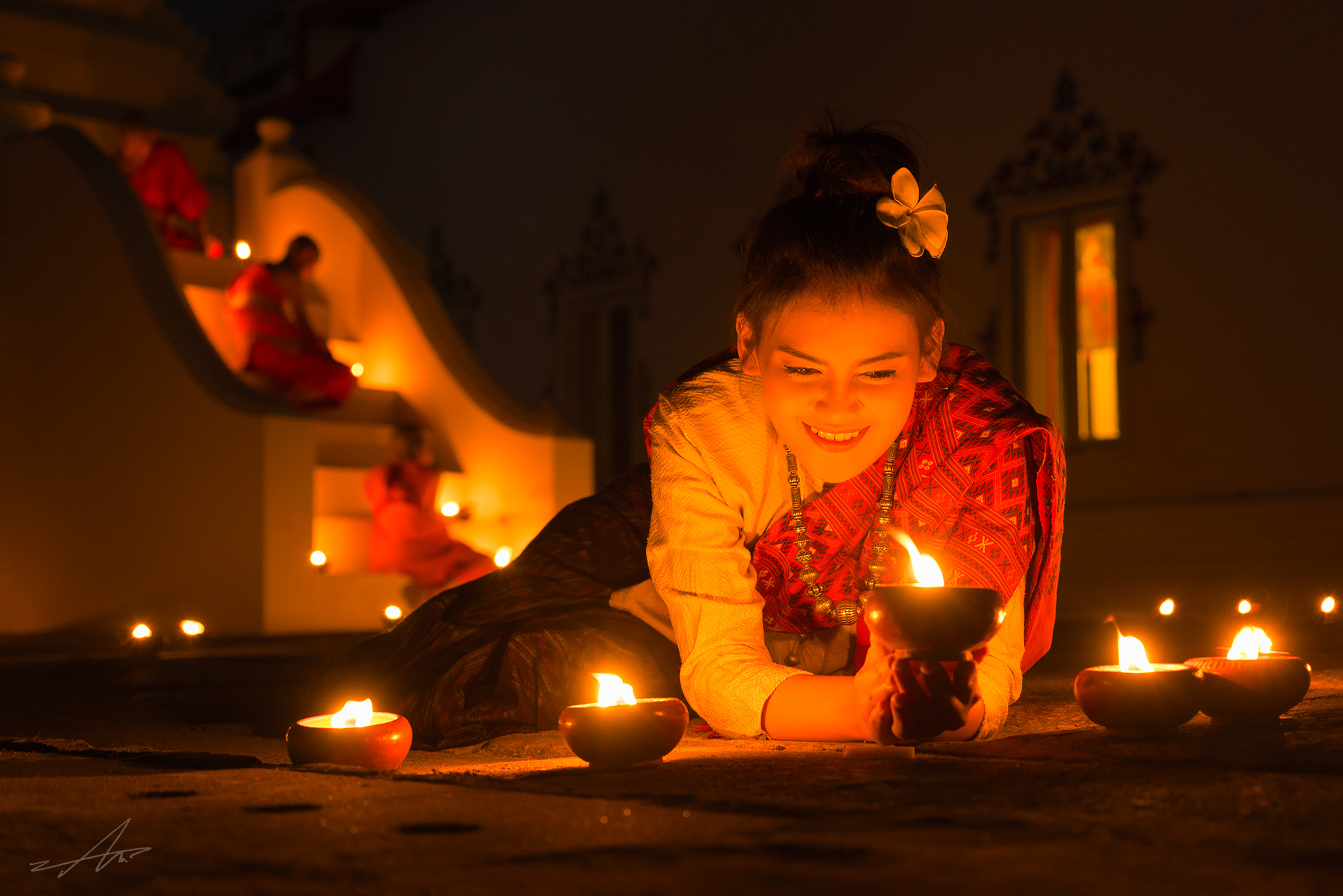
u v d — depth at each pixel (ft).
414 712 7.00
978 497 5.96
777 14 38.22
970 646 4.54
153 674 12.89
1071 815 3.62
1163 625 19.07
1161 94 30.35
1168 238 30.14
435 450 25.67
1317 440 27.68
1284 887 2.77
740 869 2.97
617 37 42.39
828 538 6.29
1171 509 29.37
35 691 11.22
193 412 21.65
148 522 22.31
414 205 48.44
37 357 24.49
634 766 4.89
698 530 6.20
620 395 42.19
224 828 3.62
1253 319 28.71
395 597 22.04
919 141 34.91
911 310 5.44
